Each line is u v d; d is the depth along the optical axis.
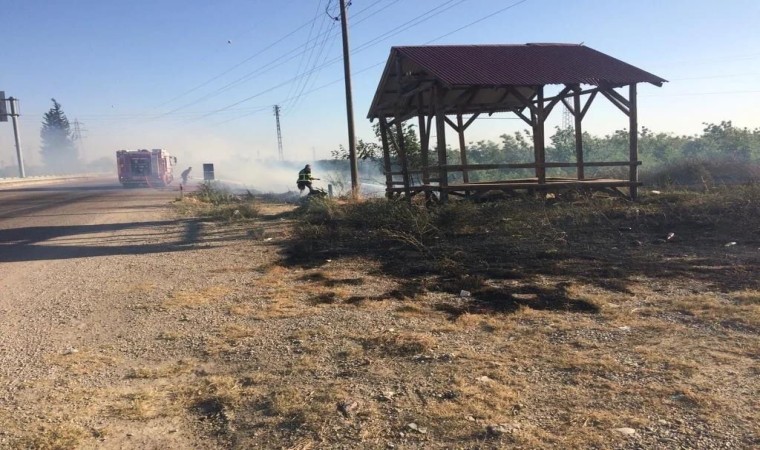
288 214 16.67
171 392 3.99
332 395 3.79
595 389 3.77
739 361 4.18
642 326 5.14
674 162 22.02
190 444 3.25
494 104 17.38
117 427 3.46
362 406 3.61
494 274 7.62
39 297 6.99
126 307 6.39
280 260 9.18
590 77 13.54
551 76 13.41
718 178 19.39
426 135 16.42
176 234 13.04
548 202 13.66
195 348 4.93
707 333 4.88
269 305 6.29
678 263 7.91
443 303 6.20
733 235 9.79
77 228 14.58
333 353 4.66
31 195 32.03
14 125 59.09
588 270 7.70
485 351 4.59
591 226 11.26
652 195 14.36
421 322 5.47
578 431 3.18
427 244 10.23
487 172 29.69
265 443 3.22
